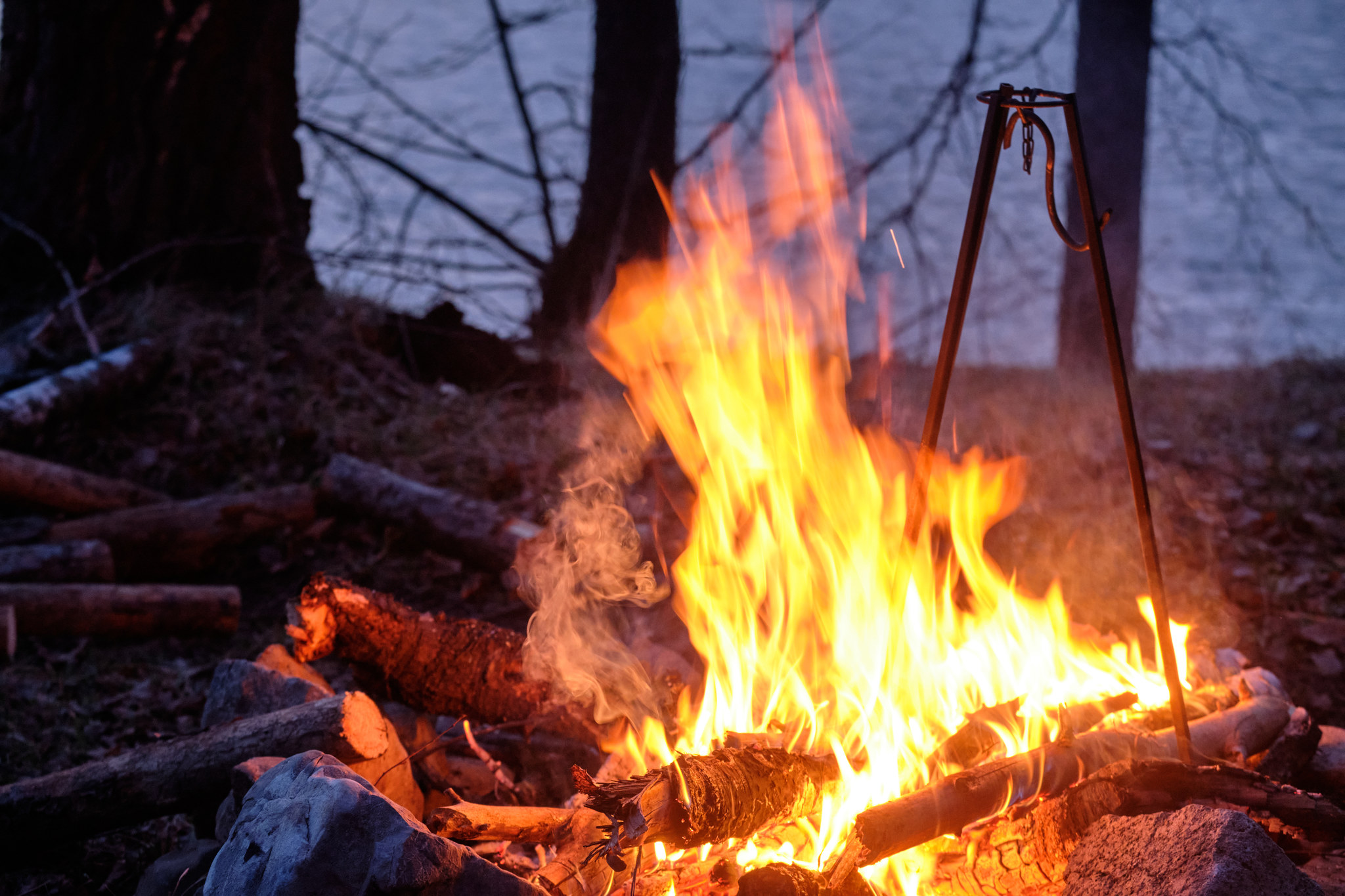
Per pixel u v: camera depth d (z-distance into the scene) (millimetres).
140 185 7215
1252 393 8156
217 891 2184
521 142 23031
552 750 3520
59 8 6969
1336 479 6512
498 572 5277
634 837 2227
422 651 3316
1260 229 19844
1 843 2881
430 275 9617
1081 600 5141
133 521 5207
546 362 7605
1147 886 2268
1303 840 2670
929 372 8539
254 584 5336
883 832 2416
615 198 8445
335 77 9898
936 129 9602
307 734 2859
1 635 4359
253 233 7578
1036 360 13078
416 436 6492
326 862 2086
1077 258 8789
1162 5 10172
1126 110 8508
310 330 7250
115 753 3871
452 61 9828
